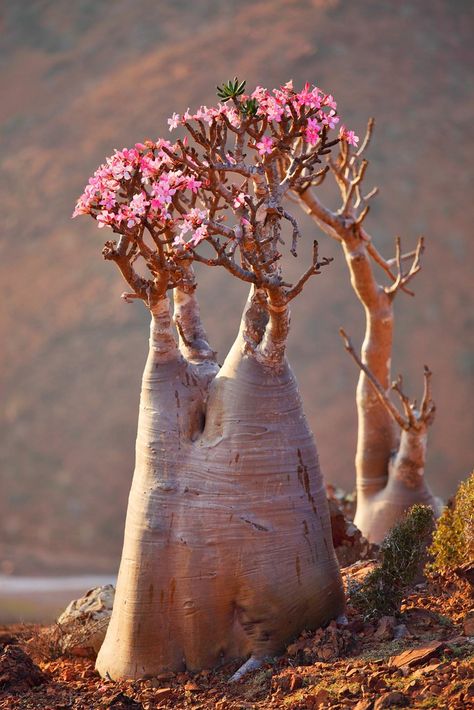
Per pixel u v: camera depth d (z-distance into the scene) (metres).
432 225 74.75
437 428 59.09
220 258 7.06
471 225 75.75
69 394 63.62
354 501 13.25
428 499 11.23
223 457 7.36
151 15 104.75
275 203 7.49
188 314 8.20
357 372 62.12
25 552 50.91
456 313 67.25
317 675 6.58
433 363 63.28
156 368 7.67
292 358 63.03
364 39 97.56
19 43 106.88
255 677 6.91
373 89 90.19
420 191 78.00
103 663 7.67
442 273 70.44
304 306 65.69
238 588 7.26
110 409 62.00
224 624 7.29
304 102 7.47
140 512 7.47
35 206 82.06
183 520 7.34
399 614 7.44
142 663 7.36
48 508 56.56
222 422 7.45
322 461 56.19
